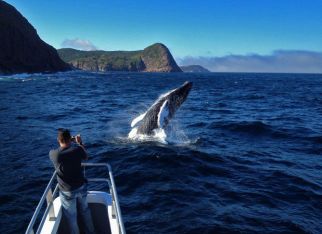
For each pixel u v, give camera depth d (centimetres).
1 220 980
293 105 3872
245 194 1141
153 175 1291
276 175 1323
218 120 2519
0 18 10938
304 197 1131
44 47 13562
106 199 790
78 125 2273
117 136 1902
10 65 10788
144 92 5450
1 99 3806
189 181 1243
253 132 2097
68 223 763
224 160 1491
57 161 682
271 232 915
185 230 915
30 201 1095
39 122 2370
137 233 903
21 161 1468
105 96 4572
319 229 938
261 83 9800
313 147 1772
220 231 912
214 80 11538
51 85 6594
